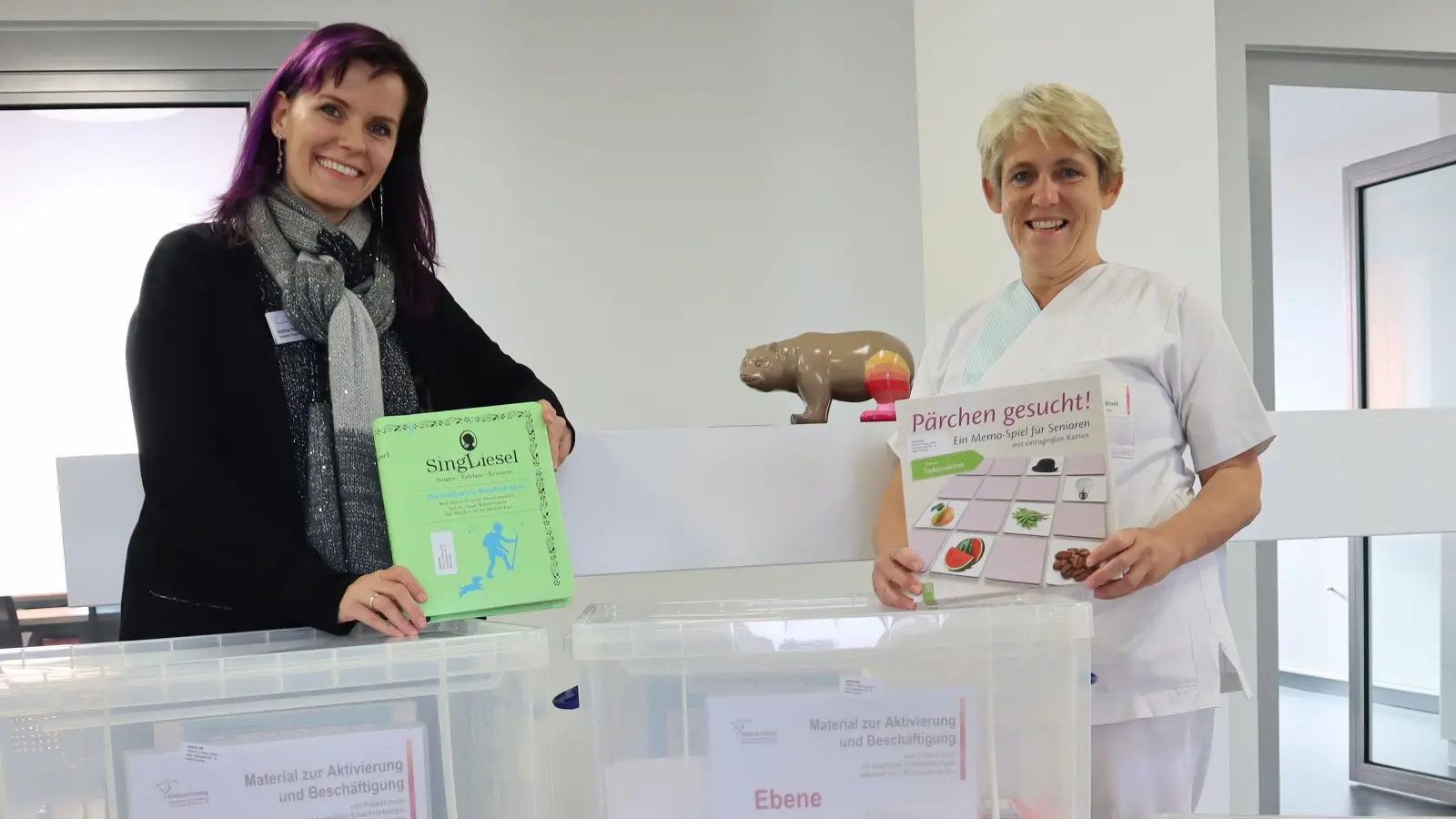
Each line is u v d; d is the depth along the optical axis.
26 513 2.28
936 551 0.98
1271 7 2.54
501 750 0.72
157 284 1.01
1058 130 1.21
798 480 1.29
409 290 1.18
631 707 0.72
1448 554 2.86
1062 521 0.95
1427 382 2.79
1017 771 0.73
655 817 0.72
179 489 0.93
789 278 2.54
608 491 1.25
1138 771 1.17
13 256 2.28
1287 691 3.31
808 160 2.54
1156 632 1.16
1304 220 2.68
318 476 1.03
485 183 2.43
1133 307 1.21
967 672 0.73
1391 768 2.91
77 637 2.29
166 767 0.68
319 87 1.04
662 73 2.49
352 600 0.86
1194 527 1.07
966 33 1.84
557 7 2.45
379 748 0.70
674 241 2.50
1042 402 0.96
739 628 0.72
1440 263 2.76
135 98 2.33
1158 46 1.78
